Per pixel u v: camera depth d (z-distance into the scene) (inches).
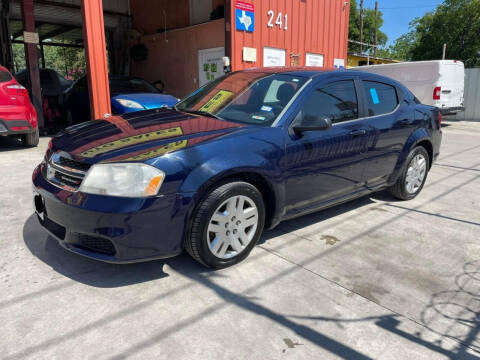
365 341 88.5
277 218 127.5
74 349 81.7
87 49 276.1
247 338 87.6
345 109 148.6
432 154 197.2
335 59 536.7
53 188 106.8
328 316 96.7
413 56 1688.0
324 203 145.9
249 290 106.4
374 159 161.2
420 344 88.4
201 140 110.7
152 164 99.3
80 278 108.9
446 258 130.6
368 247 136.9
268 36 431.8
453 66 481.1
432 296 107.7
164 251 103.7
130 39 561.0
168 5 498.3
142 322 91.2
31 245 126.6
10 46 480.7
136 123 128.0
